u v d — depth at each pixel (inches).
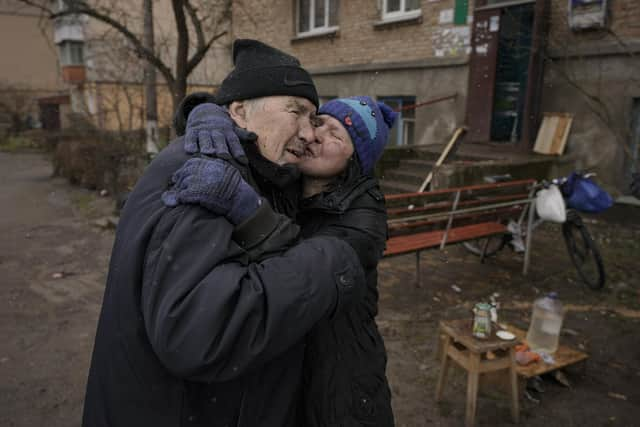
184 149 42.8
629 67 248.4
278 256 41.3
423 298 179.0
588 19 255.8
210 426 42.8
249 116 46.9
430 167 283.3
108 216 321.1
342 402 52.1
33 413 117.2
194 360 35.4
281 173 48.1
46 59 1093.8
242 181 40.8
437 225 183.6
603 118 237.3
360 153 55.1
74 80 777.6
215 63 566.3
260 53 47.3
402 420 111.4
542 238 250.1
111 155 384.2
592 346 143.9
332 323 51.9
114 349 40.9
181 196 38.1
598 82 257.1
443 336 130.3
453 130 332.5
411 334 151.5
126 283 39.0
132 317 39.3
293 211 52.8
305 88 47.5
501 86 314.7
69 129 516.4
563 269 207.2
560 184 194.4
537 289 187.2
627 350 141.3
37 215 339.9
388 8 365.4
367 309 54.6
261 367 44.5
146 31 286.2
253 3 484.4
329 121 53.8
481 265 214.1
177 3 243.1
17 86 1068.5
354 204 52.3
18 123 1001.5
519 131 326.6
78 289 197.3
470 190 185.0
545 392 121.3
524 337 135.8
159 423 41.1
